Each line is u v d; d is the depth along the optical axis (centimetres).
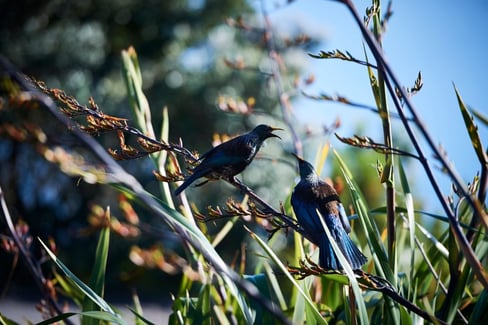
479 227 739
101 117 729
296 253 845
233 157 893
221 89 3372
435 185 596
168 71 3569
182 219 646
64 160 484
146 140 762
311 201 807
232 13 3491
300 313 774
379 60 579
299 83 1183
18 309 2673
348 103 674
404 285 809
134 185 449
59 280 894
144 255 757
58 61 3478
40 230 3269
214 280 836
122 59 888
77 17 3588
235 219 912
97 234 3306
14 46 3462
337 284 884
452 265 747
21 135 510
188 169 902
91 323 744
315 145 2019
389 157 713
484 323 728
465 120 677
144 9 3572
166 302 2964
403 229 920
